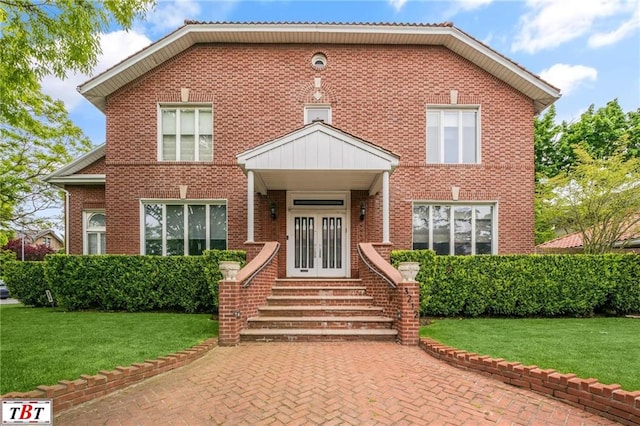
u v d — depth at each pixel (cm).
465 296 900
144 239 1083
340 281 884
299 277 1069
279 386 436
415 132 1104
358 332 670
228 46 1106
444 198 1089
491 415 359
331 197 1108
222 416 358
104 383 412
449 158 1126
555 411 368
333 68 1113
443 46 1121
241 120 1095
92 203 1208
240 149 1089
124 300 949
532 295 906
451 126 1133
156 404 387
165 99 1091
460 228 1112
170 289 945
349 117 1104
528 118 1112
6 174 1569
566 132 2105
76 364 500
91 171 1216
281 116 1098
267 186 1056
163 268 951
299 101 1104
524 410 371
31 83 553
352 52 1118
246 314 706
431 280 881
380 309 747
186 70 1099
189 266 947
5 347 590
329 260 1095
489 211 1113
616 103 1995
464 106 1120
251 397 404
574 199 1156
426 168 1096
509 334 692
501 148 1107
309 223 1102
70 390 379
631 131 1866
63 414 362
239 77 1103
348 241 1095
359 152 852
